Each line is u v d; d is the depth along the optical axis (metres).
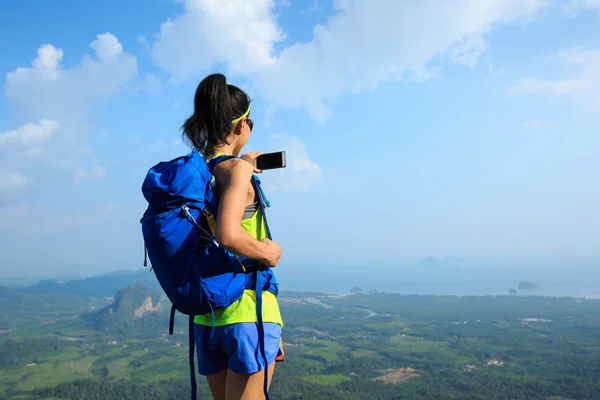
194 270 1.69
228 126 1.98
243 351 1.79
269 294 1.97
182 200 1.67
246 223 1.89
